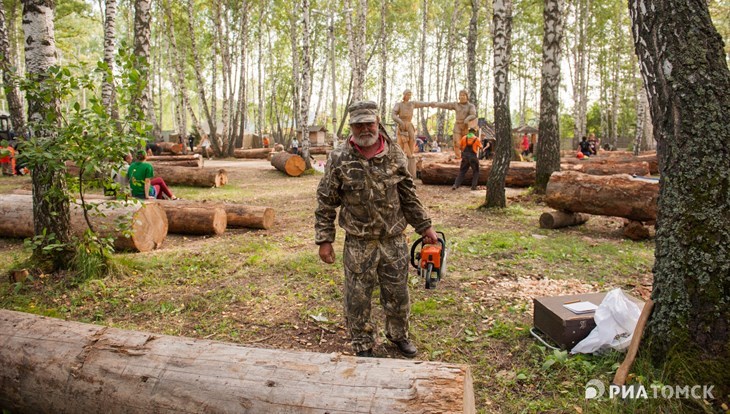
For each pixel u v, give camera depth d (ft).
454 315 14.08
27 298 15.84
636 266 18.74
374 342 11.12
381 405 6.59
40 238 17.01
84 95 99.19
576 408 9.31
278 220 29.53
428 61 150.71
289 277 17.87
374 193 10.23
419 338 12.62
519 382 10.48
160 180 31.53
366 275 10.69
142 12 42.52
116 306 15.31
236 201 36.73
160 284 17.20
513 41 120.98
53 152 15.71
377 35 116.06
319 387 6.98
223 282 17.43
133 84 16.76
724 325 8.93
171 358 7.84
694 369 8.96
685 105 9.56
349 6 66.13
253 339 12.90
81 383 7.89
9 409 8.61
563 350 11.44
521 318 13.78
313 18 118.42
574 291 16.06
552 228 25.64
